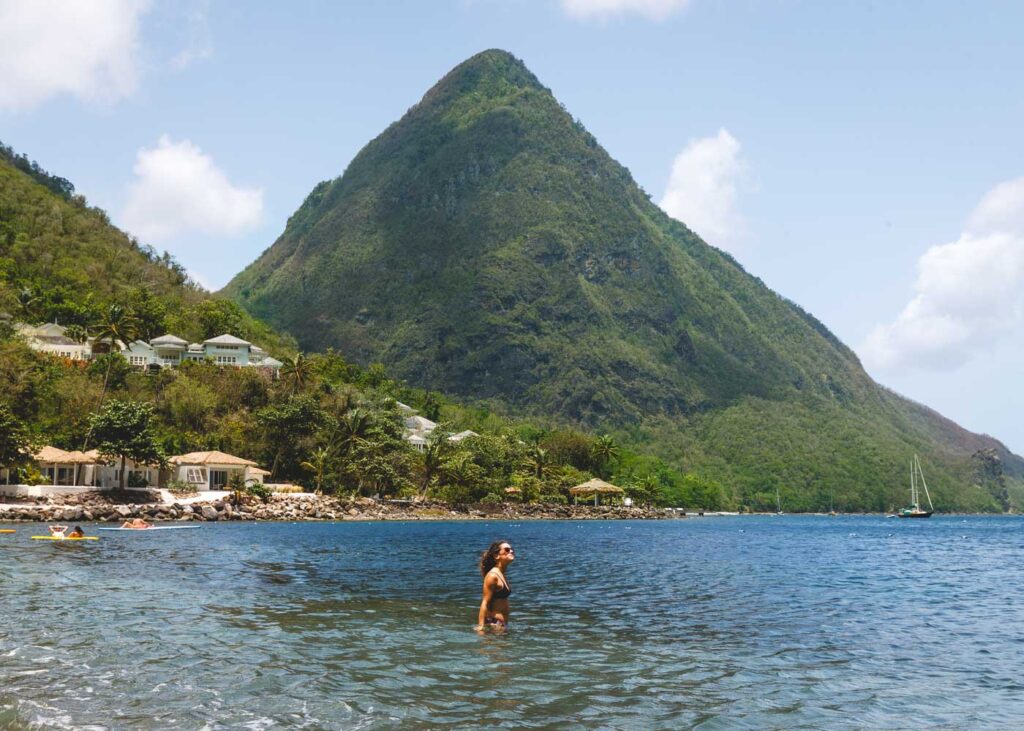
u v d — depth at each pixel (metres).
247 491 104.00
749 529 129.12
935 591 33.25
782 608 26.22
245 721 11.99
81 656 16.14
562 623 21.77
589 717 12.47
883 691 14.59
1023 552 67.75
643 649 18.09
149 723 11.84
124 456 90.38
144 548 46.78
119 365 131.38
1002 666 17.03
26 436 87.38
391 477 127.25
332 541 60.34
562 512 150.75
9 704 12.62
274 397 139.12
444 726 11.88
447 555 47.25
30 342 142.12
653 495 193.12
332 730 11.63
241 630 19.39
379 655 16.73
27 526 67.06
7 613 21.36
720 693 14.16
